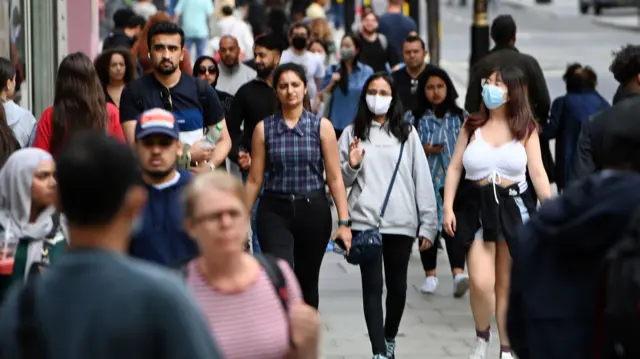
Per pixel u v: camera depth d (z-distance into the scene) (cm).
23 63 3572
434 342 2520
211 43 5731
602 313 1232
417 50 3334
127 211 994
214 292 1280
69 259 965
